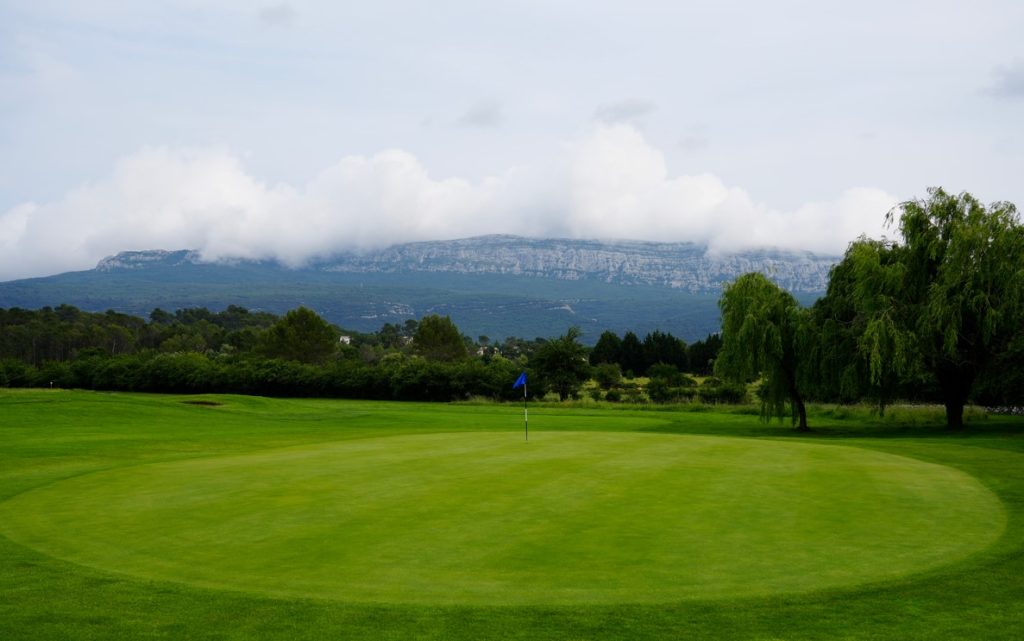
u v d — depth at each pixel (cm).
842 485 1919
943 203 4056
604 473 2109
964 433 3806
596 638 912
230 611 1005
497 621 966
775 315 4428
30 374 10300
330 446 2952
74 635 924
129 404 5269
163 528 1496
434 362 9231
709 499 1728
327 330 13675
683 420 5247
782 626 947
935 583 1113
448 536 1396
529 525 1477
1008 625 949
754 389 7838
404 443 3034
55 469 2467
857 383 4122
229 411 5591
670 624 955
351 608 1014
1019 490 1862
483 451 2667
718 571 1177
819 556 1261
